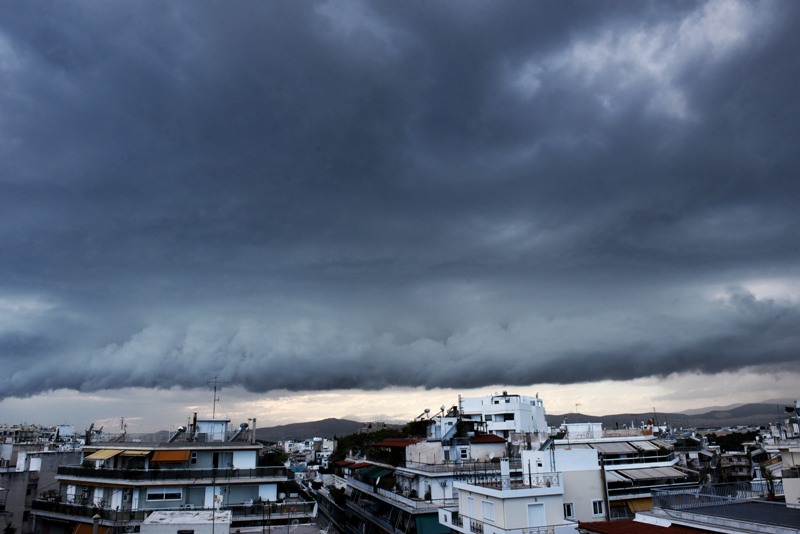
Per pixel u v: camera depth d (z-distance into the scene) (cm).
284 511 5281
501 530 4216
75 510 5250
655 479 5734
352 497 8200
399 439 7625
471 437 6944
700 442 12488
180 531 3794
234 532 4556
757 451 10712
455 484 5019
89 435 6581
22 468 6738
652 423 10056
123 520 4919
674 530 2839
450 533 5212
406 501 5834
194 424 6219
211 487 5306
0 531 5988
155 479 5172
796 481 3956
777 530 2483
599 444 6769
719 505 3081
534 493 4322
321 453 19312
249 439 6250
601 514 4709
